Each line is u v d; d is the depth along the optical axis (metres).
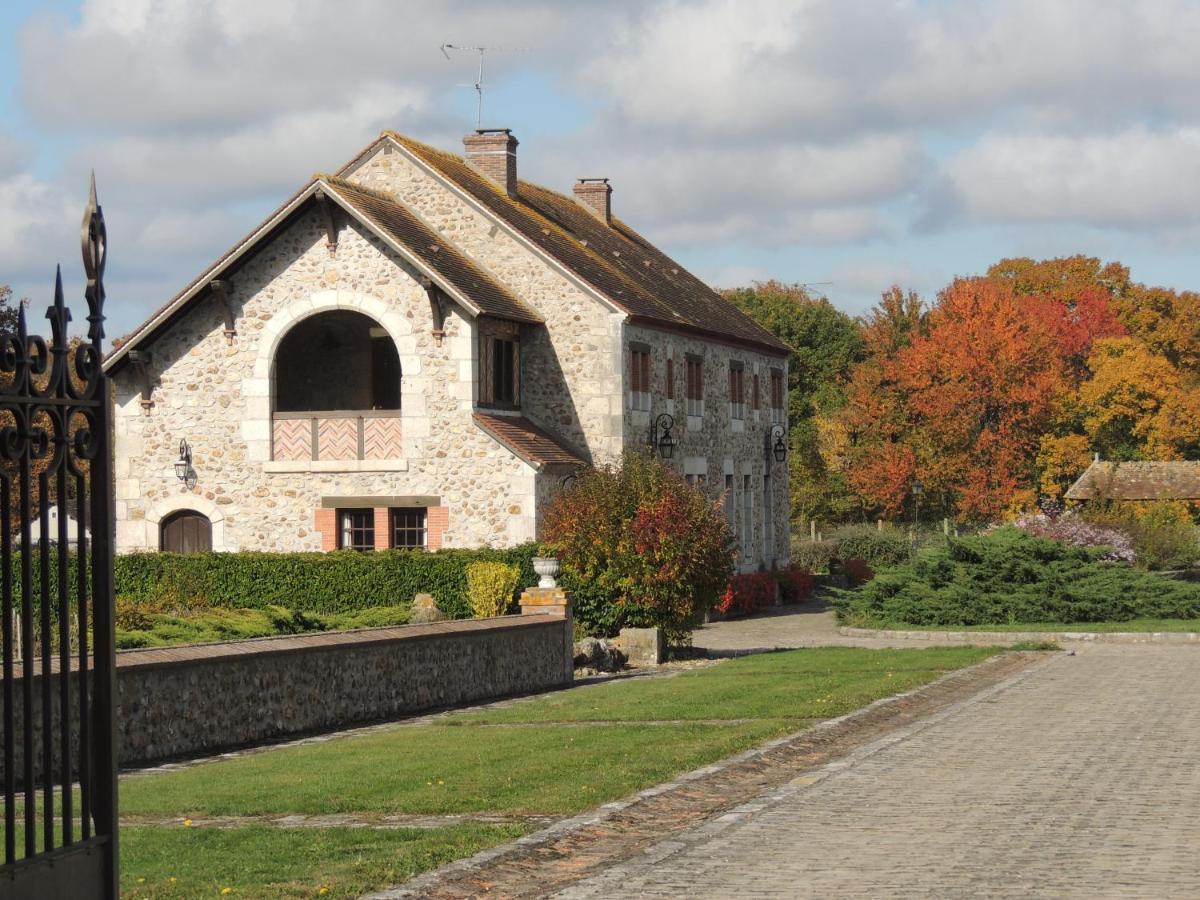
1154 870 9.95
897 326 75.62
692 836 11.44
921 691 21.06
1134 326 81.12
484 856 10.66
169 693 17.12
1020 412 63.97
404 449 33.94
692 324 40.22
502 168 40.72
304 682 19.41
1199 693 20.64
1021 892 9.38
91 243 7.50
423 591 31.66
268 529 34.59
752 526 46.00
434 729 18.61
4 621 7.05
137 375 35.28
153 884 9.77
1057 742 16.08
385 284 34.06
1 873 6.91
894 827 11.62
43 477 7.27
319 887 9.66
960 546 34.97
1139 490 57.62
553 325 36.28
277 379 36.81
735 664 26.38
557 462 33.84
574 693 23.11
